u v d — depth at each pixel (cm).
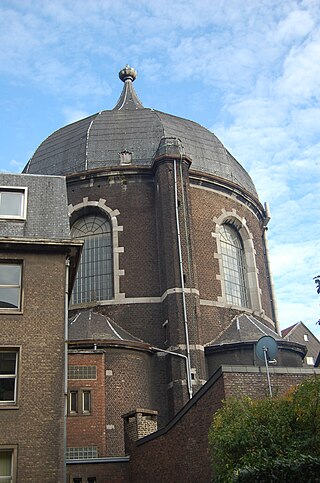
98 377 2917
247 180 4281
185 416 1984
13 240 2347
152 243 3653
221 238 3866
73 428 2783
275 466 1227
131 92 5066
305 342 5269
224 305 3609
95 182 3816
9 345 2202
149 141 3959
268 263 4384
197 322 3269
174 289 3319
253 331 3447
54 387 2167
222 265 3747
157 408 3139
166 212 3531
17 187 2622
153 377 3216
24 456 2053
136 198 3759
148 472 2255
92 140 3984
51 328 2259
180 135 4066
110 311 3484
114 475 2441
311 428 1447
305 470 1192
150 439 2261
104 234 3741
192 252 3450
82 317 3422
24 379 2161
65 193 2692
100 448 2761
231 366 1786
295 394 1525
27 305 2281
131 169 3794
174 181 3600
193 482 1875
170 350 3192
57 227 2508
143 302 3478
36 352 2209
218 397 1784
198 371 3125
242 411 1562
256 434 1467
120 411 2978
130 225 3694
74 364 2925
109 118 4162
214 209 3859
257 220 4203
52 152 4091
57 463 2064
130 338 3316
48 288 2327
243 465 1411
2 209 2555
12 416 2100
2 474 2039
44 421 2112
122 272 3578
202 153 4038
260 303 3850
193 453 1895
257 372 1798
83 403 2852
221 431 1525
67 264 2441
